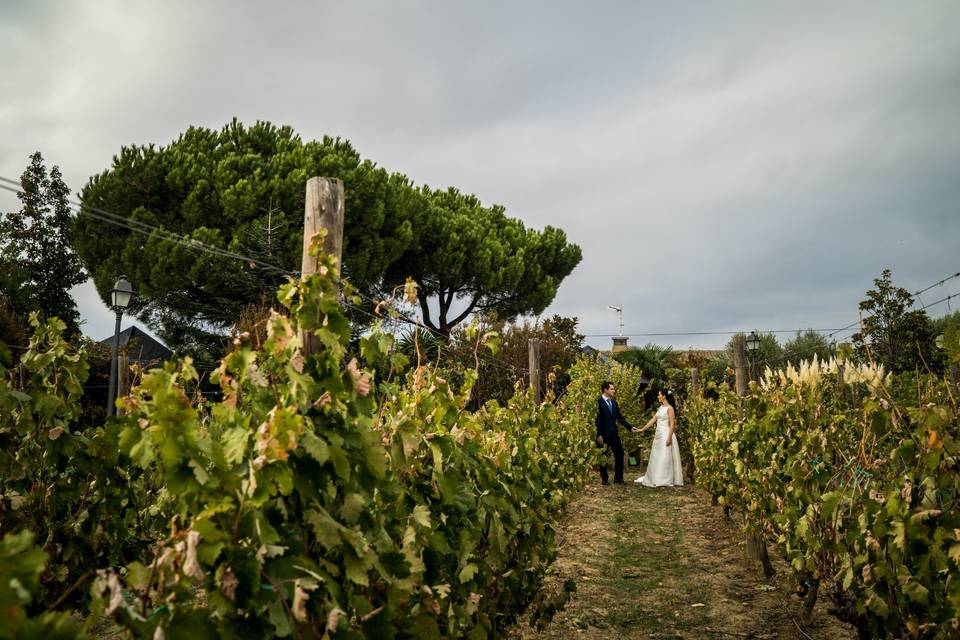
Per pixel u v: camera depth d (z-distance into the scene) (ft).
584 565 18.45
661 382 51.62
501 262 68.74
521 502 13.75
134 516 12.61
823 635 12.41
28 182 90.68
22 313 78.89
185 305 47.67
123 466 12.02
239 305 45.19
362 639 5.52
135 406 7.24
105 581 4.42
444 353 39.11
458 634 8.83
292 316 6.89
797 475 12.57
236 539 5.41
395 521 7.98
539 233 78.59
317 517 5.91
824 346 72.54
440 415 9.82
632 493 32.24
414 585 7.31
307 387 6.17
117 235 48.96
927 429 8.44
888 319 39.93
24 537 3.38
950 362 8.77
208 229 44.06
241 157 47.83
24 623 3.34
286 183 46.01
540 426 21.62
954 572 7.83
